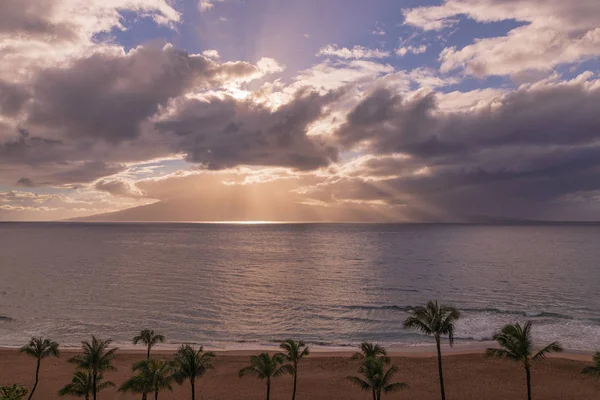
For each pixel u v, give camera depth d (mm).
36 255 171000
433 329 35594
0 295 89062
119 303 81562
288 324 67750
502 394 41625
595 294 88562
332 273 119500
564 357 50969
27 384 45125
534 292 91000
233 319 70562
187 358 33875
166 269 128250
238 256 165875
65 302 82562
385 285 100625
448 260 151000
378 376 33062
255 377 46500
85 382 35562
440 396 41500
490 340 58594
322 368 48969
